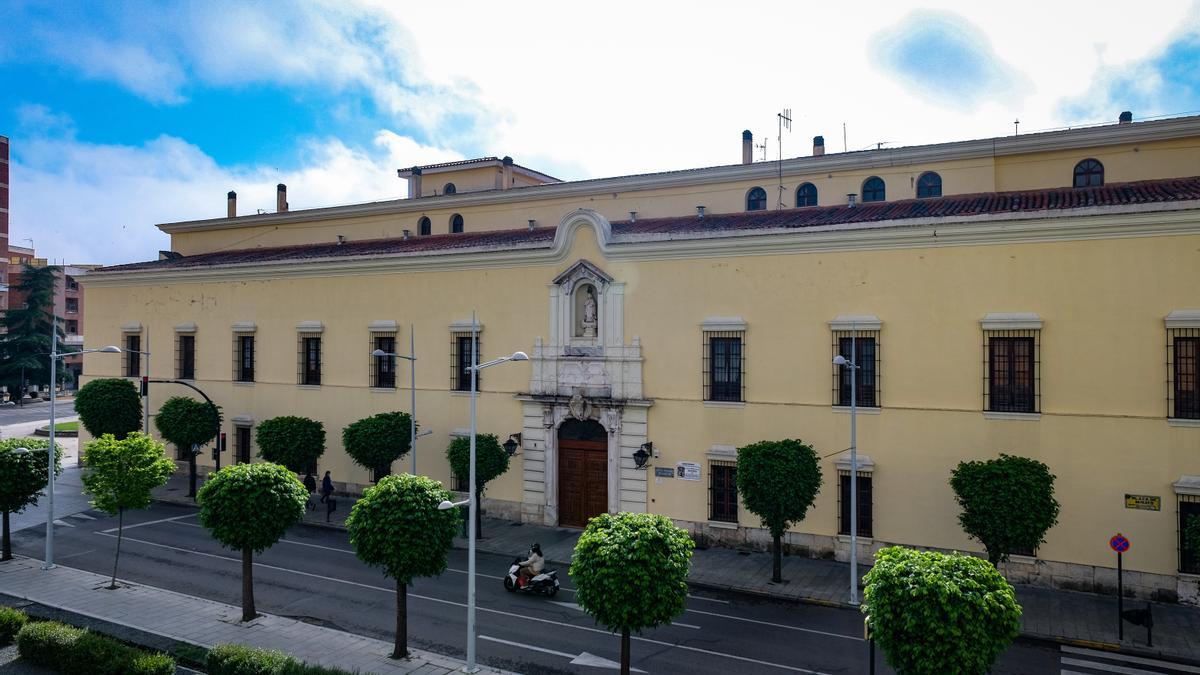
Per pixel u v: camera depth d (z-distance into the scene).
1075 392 22.44
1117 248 21.98
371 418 31.83
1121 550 19.19
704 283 27.66
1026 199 26.11
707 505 27.44
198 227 46.31
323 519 32.12
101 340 43.25
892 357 24.72
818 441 25.75
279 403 37.28
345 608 22.00
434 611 21.78
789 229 25.95
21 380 77.31
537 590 22.95
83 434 44.22
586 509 30.03
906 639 13.29
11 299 85.12
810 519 25.92
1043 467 21.25
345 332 35.44
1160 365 21.52
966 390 23.75
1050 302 22.73
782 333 26.34
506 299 31.45
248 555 20.88
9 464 26.30
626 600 15.61
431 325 33.22
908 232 24.25
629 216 35.00
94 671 17.27
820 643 19.39
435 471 33.03
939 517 24.03
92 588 23.64
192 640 19.53
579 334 30.20
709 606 22.16
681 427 27.95
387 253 34.44
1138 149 27.64
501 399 31.56
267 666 16.34
